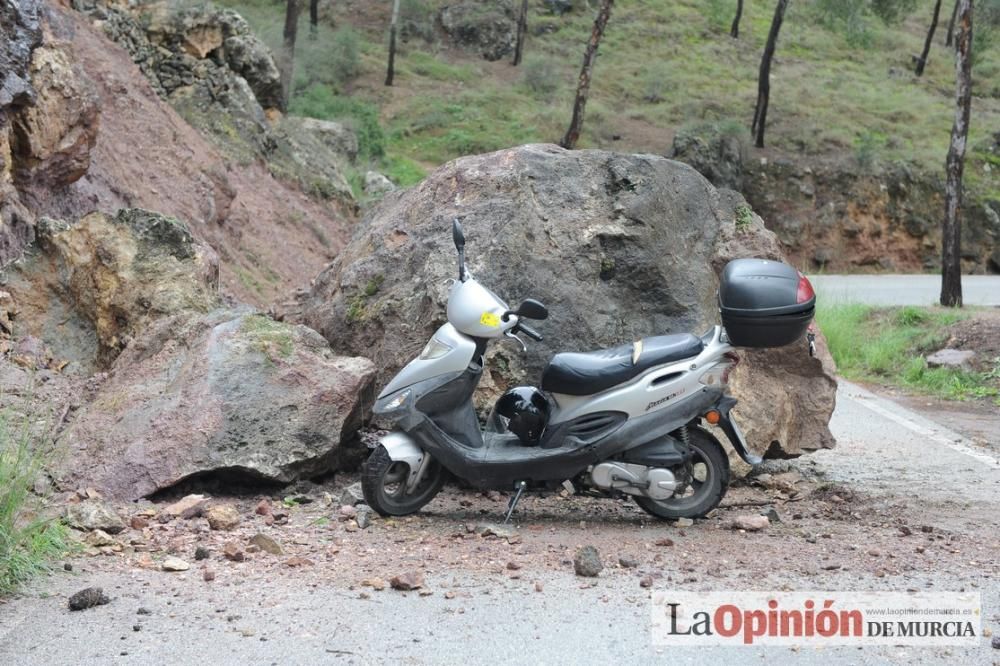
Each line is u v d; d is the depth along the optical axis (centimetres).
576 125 2853
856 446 952
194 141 1675
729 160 3834
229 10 2200
